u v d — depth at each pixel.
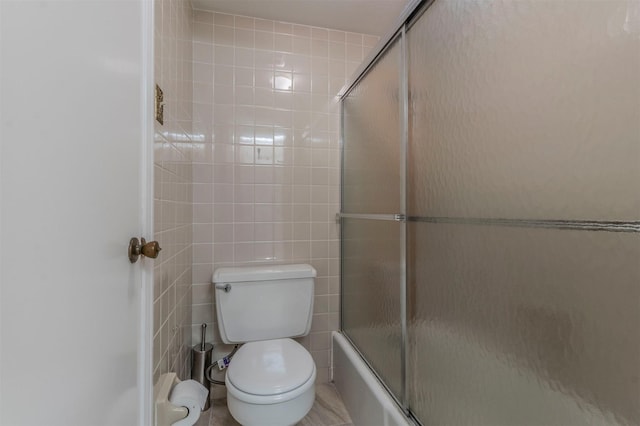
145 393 0.72
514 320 0.70
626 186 0.52
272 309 1.49
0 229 0.29
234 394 1.05
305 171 1.71
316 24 1.70
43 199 0.35
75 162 0.42
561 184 0.62
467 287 0.84
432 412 0.96
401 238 1.14
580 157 0.58
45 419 0.35
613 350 0.53
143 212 0.73
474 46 0.82
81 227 0.43
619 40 0.53
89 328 0.46
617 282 0.53
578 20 0.59
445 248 0.93
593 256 0.56
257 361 1.18
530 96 0.67
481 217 0.80
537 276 0.66
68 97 0.40
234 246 1.60
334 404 1.54
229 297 1.44
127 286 0.62
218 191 1.58
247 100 1.62
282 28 1.67
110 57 0.54
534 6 0.67
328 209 1.75
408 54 1.11
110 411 0.53
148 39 0.74
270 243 1.65
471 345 0.82
